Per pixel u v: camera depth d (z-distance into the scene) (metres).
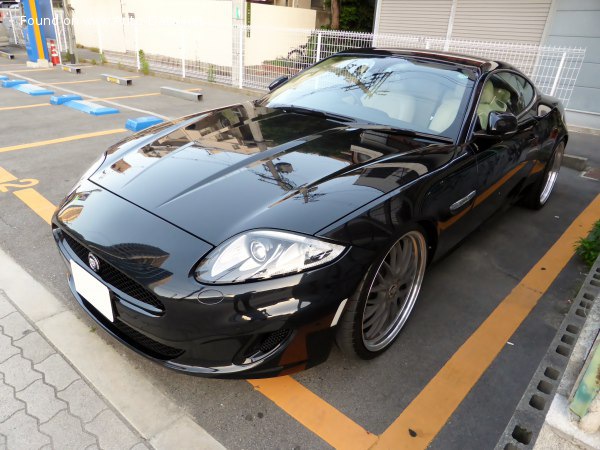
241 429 1.79
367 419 1.87
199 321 1.63
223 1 12.78
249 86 9.80
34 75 10.16
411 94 2.81
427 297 2.73
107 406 1.84
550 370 2.05
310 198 1.84
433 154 2.35
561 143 4.06
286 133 2.52
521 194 3.66
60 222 2.04
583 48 8.05
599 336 1.10
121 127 5.99
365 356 2.09
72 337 2.17
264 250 1.64
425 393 2.02
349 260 1.73
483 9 9.25
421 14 10.12
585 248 3.20
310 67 3.46
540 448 1.12
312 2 17.38
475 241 3.48
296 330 1.69
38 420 1.75
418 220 2.06
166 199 1.92
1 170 4.21
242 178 2.01
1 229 3.12
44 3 11.16
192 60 12.42
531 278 3.01
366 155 2.26
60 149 4.92
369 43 8.56
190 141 2.45
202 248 1.68
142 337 1.86
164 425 1.77
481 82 2.81
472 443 1.81
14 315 2.29
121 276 1.80
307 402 1.93
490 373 2.17
